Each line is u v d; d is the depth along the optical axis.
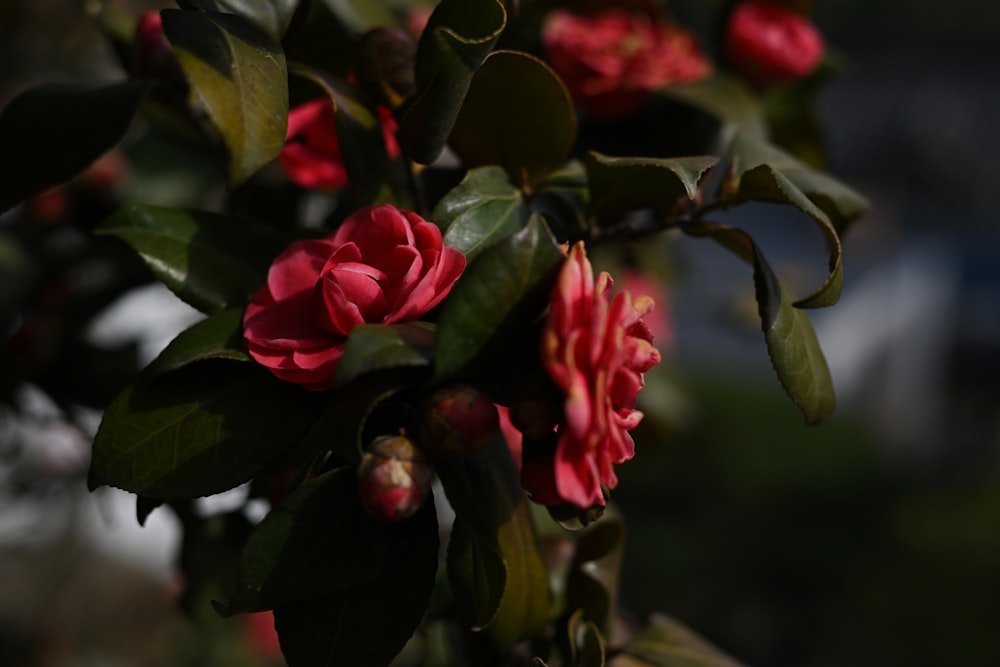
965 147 7.48
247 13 0.65
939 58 8.35
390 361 0.58
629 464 1.14
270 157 0.61
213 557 0.82
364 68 0.69
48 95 0.70
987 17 8.48
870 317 5.96
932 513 4.25
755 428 4.46
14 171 0.69
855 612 3.69
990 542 3.90
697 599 3.72
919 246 7.20
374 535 0.62
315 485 0.61
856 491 4.37
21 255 0.98
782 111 0.97
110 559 2.54
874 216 7.02
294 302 0.62
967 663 3.50
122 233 0.67
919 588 3.74
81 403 0.94
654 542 3.97
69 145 0.69
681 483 4.25
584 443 0.58
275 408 0.63
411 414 0.61
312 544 0.61
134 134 1.10
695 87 0.86
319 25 0.79
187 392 0.63
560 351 0.58
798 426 4.58
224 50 0.62
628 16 0.91
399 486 0.59
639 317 0.59
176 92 0.76
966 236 7.26
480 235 0.65
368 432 0.62
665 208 0.72
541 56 0.91
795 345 0.66
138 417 0.63
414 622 0.62
